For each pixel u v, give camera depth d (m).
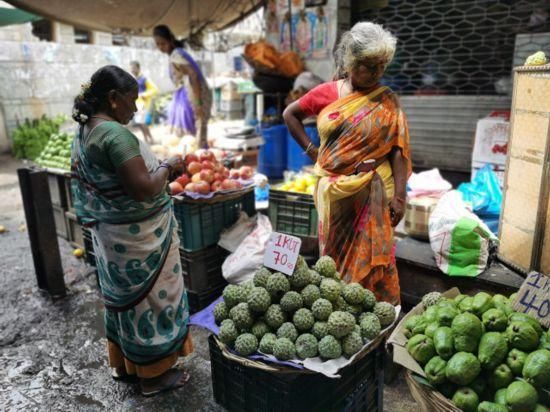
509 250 3.02
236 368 2.29
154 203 2.38
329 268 2.18
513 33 4.98
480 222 2.95
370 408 2.32
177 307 2.63
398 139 2.45
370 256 2.51
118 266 2.38
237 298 2.11
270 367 1.89
